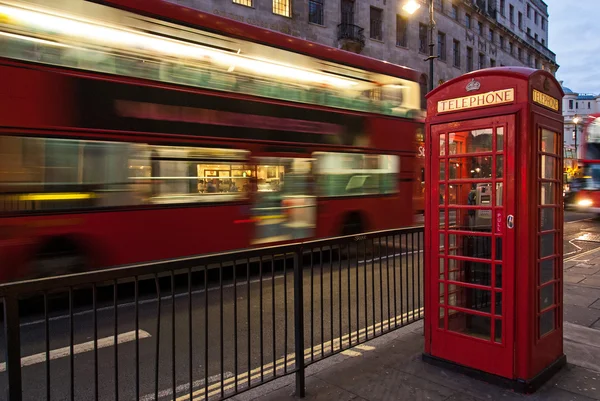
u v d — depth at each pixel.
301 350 3.39
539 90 3.46
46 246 5.74
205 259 3.04
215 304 6.28
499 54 43.88
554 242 3.76
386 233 4.59
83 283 2.54
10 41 5.48
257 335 5.05
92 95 6.06
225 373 4.08
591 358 3.97
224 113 7.39
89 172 6.08
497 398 3.25
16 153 5.50
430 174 3.90
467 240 3.71
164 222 6.75
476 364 3.59
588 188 17.58
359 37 25.72
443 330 3.80
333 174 9.16
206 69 7.20
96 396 2.62
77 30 5.97
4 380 3.99
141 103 6.50
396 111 10.66
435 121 3.84
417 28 30.95
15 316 2.30
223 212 7.42
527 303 3.31
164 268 2.86
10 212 5.47
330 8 24.69
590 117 18.11
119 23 6.29
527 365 3.31
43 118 5.67
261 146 7.90
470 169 3.63
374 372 3.74
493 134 3.45
